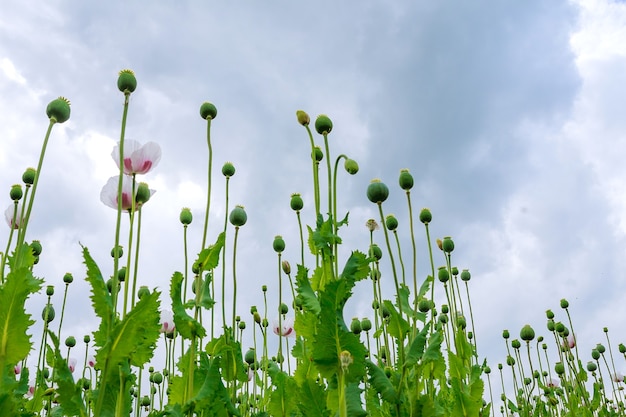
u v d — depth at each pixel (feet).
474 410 5.28
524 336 8.20
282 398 5.25
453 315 6.26
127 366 4.31
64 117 4.46
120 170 4.24
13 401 4.01
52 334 4.21
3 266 4.60
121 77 4.63
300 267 4.63
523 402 8.63
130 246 4.52
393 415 4.61
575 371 8.62
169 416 4.58
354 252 4.62
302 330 4.97
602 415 9.05
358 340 4.34
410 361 4.57
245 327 7.35
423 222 5.38
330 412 4.69
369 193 4.89
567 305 8.94
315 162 4.94
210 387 4.78
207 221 4.99
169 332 6.41
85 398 5.17
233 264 5.46
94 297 4.08
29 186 5.17
